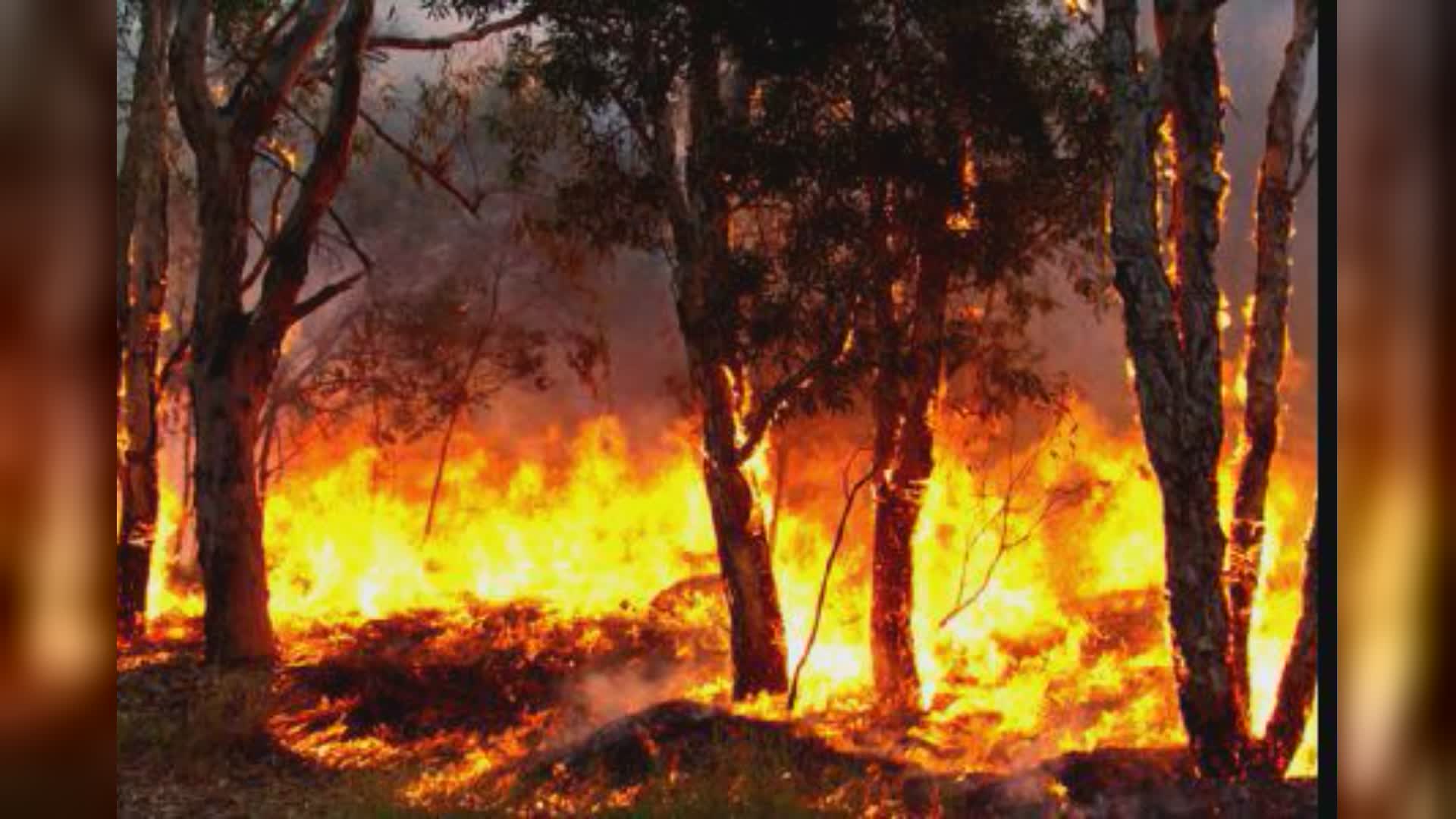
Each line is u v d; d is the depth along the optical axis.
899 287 15.21
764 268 12.28
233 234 15.94
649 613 18.78
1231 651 9.42
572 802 9.55
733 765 9.91
